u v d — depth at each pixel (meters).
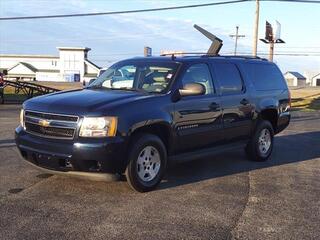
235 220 5.80
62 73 115.94
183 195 6.80
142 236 5.17
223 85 8.39
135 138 6.68
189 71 7.68
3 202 6.21
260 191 7.18
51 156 6.42
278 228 5.57
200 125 7.73
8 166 8.24
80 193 6.70
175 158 7.43
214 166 8.90
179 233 5.30
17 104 24.58
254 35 35.59
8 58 133.62
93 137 6.29
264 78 9.70
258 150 9.37
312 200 6.77
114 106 6.50
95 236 5.13
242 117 8.78
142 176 6.79
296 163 9.45
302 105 30.72
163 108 7.04
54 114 6.50
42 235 5.11
